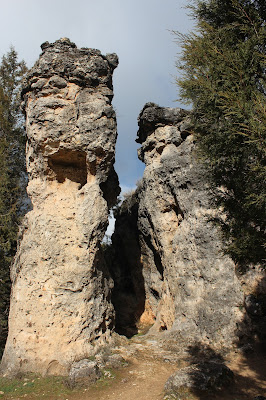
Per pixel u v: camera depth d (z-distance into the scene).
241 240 8.29
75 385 11.72
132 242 25.78
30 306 14.11
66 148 15.88
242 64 8.10
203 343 15.22
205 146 9.01
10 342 14.00
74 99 16.39
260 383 11.18
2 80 27.02
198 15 9.91
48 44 17.16
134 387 11.49
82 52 17.16
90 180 16.59
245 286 16.19
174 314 17.91
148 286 23.09
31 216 15.91
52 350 13.35
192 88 9.11
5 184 22.75
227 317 15.36
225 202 9.05
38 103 16.03
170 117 20.64
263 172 7.23
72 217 15.81
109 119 16.72
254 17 8.55
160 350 15.03
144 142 22.25
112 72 19.02
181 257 18.23
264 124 6.88
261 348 13.98
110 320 16.23
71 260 15.02
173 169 19.69
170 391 10.26
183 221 18.84
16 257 16.23
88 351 13.90
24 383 12.18
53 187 16.55
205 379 10.54
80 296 14.61
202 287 16.77
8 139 24.98
